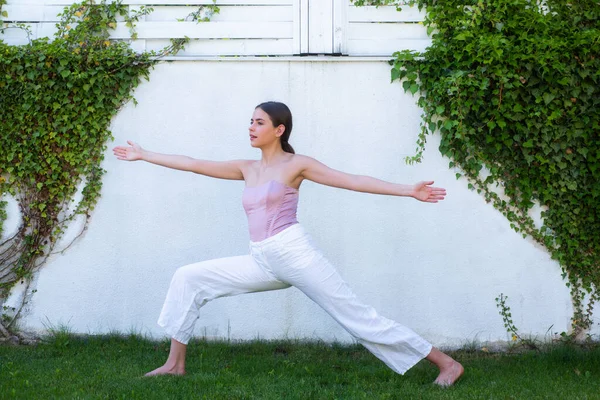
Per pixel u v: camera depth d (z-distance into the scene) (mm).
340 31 5723
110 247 5684
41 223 5656
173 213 5695
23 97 5523
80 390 4121
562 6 5602
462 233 5672
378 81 5672
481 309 5676
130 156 4523
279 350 5508
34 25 5746
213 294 4445
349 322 4281
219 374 4574
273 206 4234
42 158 5629
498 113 5465
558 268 5668
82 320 5684
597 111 5480
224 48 5793
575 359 5227
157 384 4250
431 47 5547
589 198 5582
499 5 5434
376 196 5684
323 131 5684
